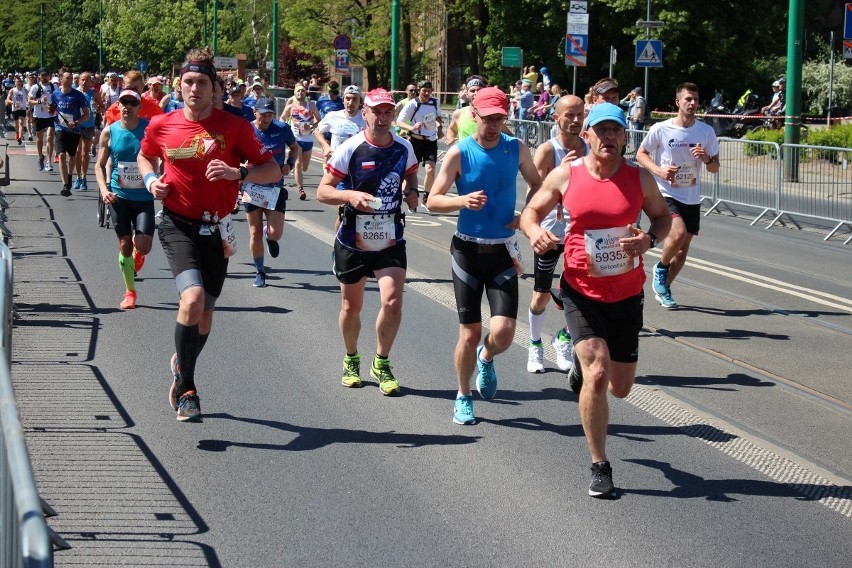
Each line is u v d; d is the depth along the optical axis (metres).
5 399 3.61
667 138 10.54
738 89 44.78
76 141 19.23
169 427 6.85
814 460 6.52
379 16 50.91
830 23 47.69
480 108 6.75
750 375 8.45
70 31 96.56
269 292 11.38
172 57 72.69
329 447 6.55
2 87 47.75
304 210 18.23
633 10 44.09
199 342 7.15
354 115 14.33
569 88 47.62
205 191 6.77
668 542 5.24
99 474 5.98
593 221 5.84
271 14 67.00
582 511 5.62
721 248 15.11
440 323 9.98
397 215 7.55
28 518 2.64
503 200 6.88
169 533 5.21
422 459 6.37
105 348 8.83
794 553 5.14
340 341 9.23
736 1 43.12
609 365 5.80
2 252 7.13
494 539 5.23
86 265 12.61
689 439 6.88
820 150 16.94
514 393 7.83
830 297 11.59
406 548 5.10
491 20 48.16
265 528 5.30
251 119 15.29
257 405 7.37
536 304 8.30
